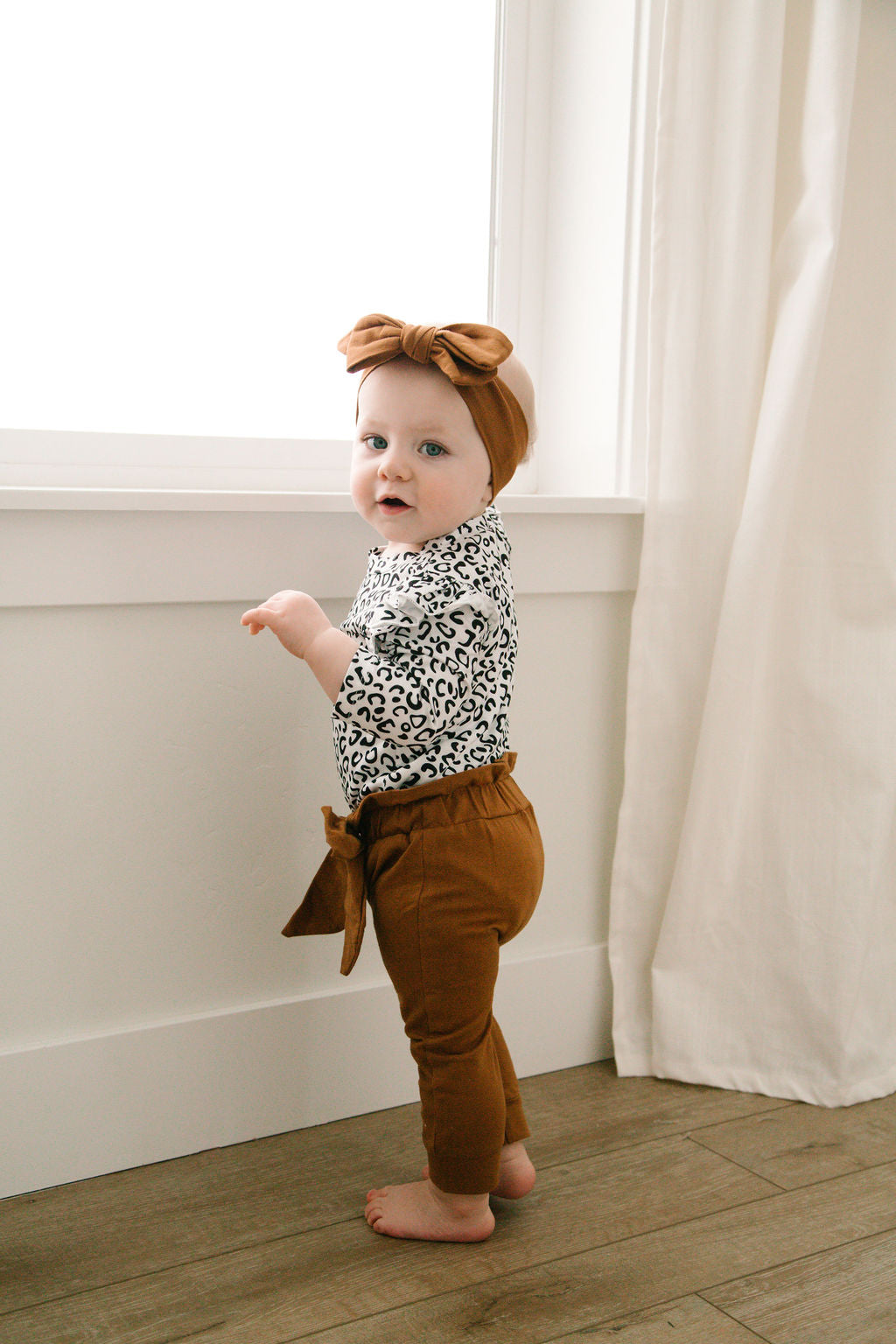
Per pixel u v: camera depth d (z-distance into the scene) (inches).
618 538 58.9
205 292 55.3
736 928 59.6
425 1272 43.1
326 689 43.8
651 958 60.6
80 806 48.1
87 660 47.4
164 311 54.5
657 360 56.6
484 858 43.4
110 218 52.8
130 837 49.3
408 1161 51.1
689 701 59.1
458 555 44.3
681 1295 42.2
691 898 58.5
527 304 64.0
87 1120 48.9
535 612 58.0
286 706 51.8
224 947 51.9
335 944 54.4
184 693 49.5
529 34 61.4
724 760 57.2
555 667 59.0
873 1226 47.0
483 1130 43.7
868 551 57.9
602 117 59.6
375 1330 39.8
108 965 49.4
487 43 60.9
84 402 53.2
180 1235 45.1
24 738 46.7
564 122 62.2
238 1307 40.9
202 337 55.6
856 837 58.5
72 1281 42.1
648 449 57.1
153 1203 47.3
